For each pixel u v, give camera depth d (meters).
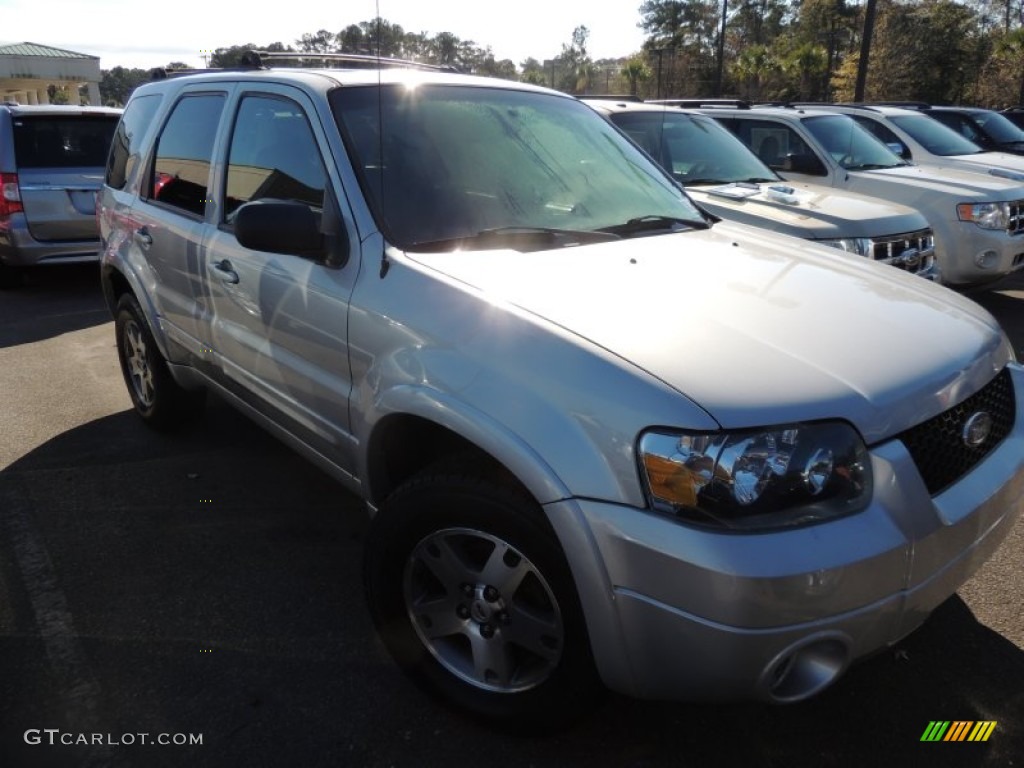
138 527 3.57
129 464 4.20
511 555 2.18
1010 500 2.27
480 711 2.36
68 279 9.09
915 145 9.52
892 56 40.03
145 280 4.09
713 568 1.76
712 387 1.89
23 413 4.95
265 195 3.15
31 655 2.73
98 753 2.31
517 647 2.34
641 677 1.95
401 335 2.40
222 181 3.45
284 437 3.27
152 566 3.27
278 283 2.94
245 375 3.32
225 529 3.55
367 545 2.49
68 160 8.07
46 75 33.75
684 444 1.82
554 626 2.13
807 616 1.80
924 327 2.34
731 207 5.79
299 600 3.04
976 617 2.88
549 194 3.08
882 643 1.97
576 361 2.01
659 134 6.66
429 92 3.21
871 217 5.53
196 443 4.47
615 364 1.96
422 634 2.46
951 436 2.16
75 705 2.50
